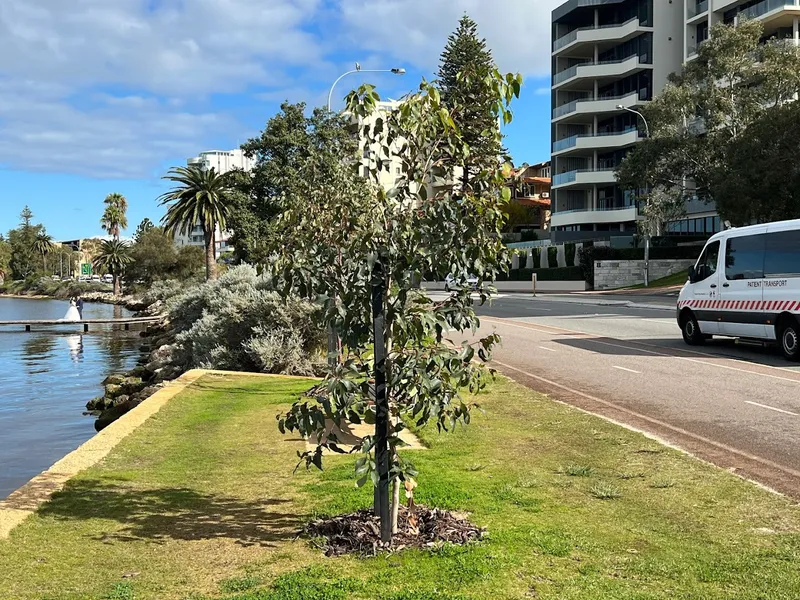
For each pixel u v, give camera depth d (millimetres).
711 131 40156
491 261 4852
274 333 15344
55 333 45938
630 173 43344
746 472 6617
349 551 4660
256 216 28359
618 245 57688
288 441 7973
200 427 8766
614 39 65188
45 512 5555
